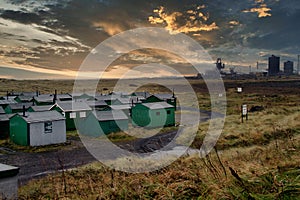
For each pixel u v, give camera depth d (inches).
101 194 244.8
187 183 211.3
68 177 414.3
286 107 1508.4
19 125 989.2
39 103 1692.9
